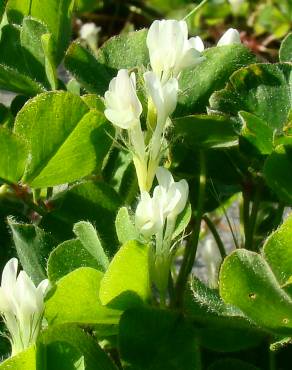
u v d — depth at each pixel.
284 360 0.07
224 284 0.06
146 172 0.07
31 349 0.06
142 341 0.06
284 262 0.06
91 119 0.07
